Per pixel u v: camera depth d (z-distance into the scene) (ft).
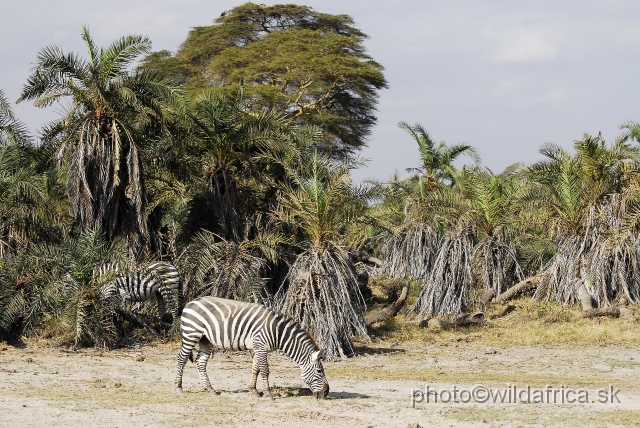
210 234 64.59
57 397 38.42
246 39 155.33
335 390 42.93
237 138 65.72
